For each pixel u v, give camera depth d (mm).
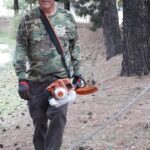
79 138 7184
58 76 5469
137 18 11383
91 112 8594
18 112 11812
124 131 7094
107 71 15188
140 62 11469
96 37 28047
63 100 5297
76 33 5602
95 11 26297
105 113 8352
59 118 5449
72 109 9211
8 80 18719
